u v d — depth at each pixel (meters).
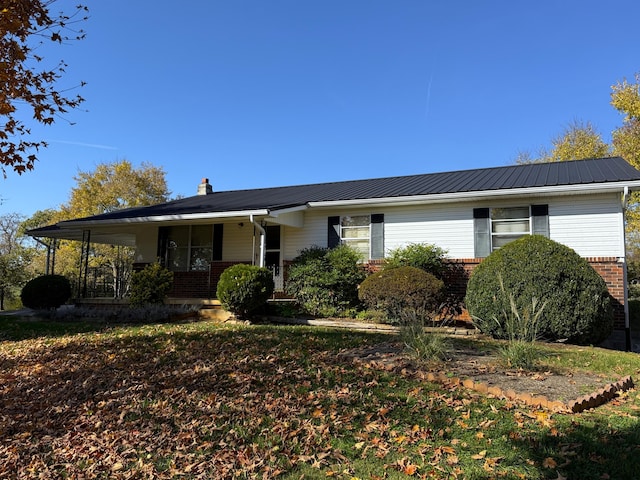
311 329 9.59
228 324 10.48
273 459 3.62
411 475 3.30
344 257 11.82
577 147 26.95
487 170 15.24
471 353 6.89
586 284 8.38
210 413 4.61
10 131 7.73
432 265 11.30
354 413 4.43
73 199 31.91
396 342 7.53
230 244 14.78
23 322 11.74
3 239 32.69
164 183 34.12
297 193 15.71
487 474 3.26
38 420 4.89
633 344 11.04
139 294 12.65
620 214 10.39
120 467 3.70
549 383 5.29
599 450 3.59
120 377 6.06
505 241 11.42
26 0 6.80
